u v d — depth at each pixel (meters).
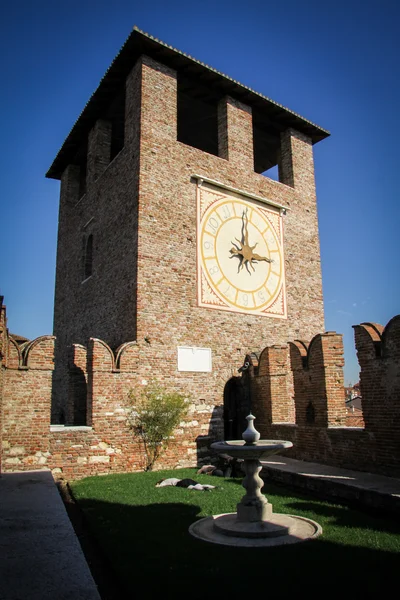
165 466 16.39
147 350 16.86
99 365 15.60
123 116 24.14
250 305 20.23
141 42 18.89
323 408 14.46
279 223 22.38
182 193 19.16
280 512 10.06
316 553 7.45
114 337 18.58
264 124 24.69
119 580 6.58
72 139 25.34
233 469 15.52
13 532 7.25
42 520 7.92
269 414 17.39
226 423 19.48
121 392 15.90
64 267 25.98
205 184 19.95
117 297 18.72
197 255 18.97
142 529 8.88
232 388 19.66
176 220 18.72
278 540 8.11
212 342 18.61
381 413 12.27
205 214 19.66
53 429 14.63
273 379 17.55
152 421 15.98
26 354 14.44
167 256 18.14
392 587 6.20
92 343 15.67
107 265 20.03
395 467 11.77
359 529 8.74
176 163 19.28
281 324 21.14
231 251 20.08
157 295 17.58
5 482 11.66
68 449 14.60
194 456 17.14
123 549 7.79
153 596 6.03
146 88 19.16
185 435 17.09
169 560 7.27
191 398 17.55
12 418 13.95
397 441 11.77
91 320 21.16
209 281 19.11
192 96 22.61
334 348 14.73
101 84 21.11
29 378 14.34
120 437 15.57
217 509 10.27
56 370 25.59
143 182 18.19
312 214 23.98
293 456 15.61
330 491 11.41
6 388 14.00
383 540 8.07
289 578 6.51
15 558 6.14
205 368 18.17
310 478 12.07
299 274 22.53
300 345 15.88
